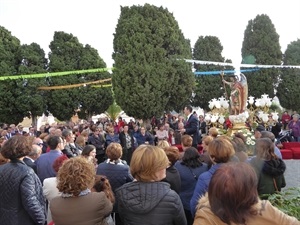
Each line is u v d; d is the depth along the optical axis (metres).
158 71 19.53
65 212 2.81
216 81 31.20
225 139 3.94
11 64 26.14
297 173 9.44
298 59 31.59
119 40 20.20
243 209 1.86
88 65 29.17
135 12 20.66
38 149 6.01
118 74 19.73
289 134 15.61
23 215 3.82
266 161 4.28
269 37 30.78
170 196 2.90
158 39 20.03
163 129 14.63
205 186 3.67
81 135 9.73
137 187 2.96
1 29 26.95
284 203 3.68
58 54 29.11
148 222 2.82
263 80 30.39
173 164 4.66
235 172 1.91
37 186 3.95
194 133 10.73
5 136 13.23
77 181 2.85
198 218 1.97
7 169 3.88
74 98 28.31
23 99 25.48
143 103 19.27
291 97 30.80
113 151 5.10
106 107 30.61
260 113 12.02
